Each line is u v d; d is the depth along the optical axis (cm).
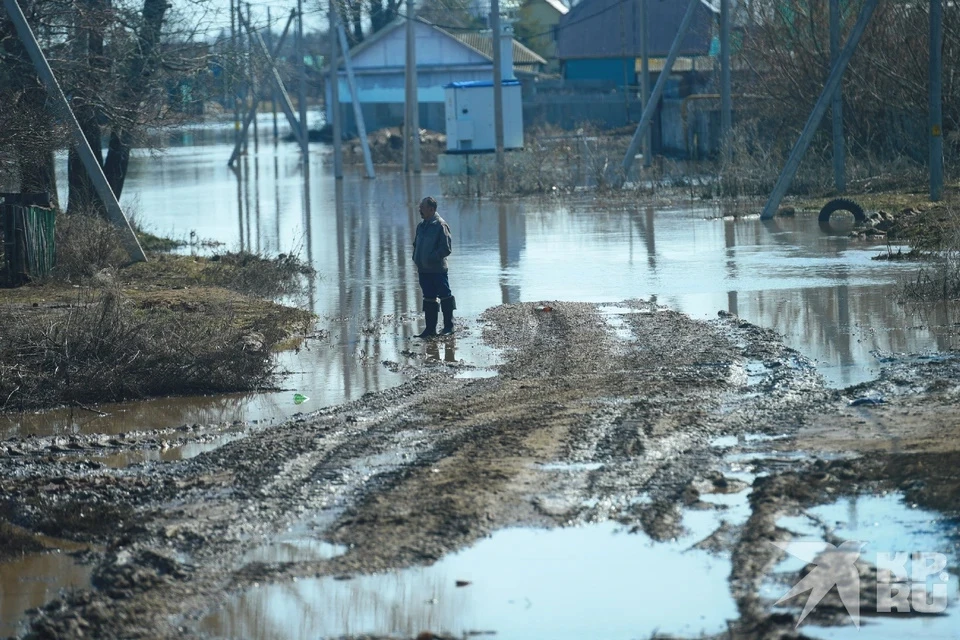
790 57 7562
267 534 1483
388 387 2355
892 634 1155
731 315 2944
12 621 1262
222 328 2612
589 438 1827
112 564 1385
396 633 1202
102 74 4741
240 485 1684
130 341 2447
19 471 1850
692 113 9562
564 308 3152
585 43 16762
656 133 10725
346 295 3594
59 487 1720
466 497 1569
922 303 3008
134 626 1225
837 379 2223
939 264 3475
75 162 4928
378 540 1440
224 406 2269
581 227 5394
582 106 14762
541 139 11019
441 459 1745
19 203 3812
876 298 3117
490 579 1327
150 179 10138
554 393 2184
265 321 2902
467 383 2330
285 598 1291
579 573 1332
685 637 1169
